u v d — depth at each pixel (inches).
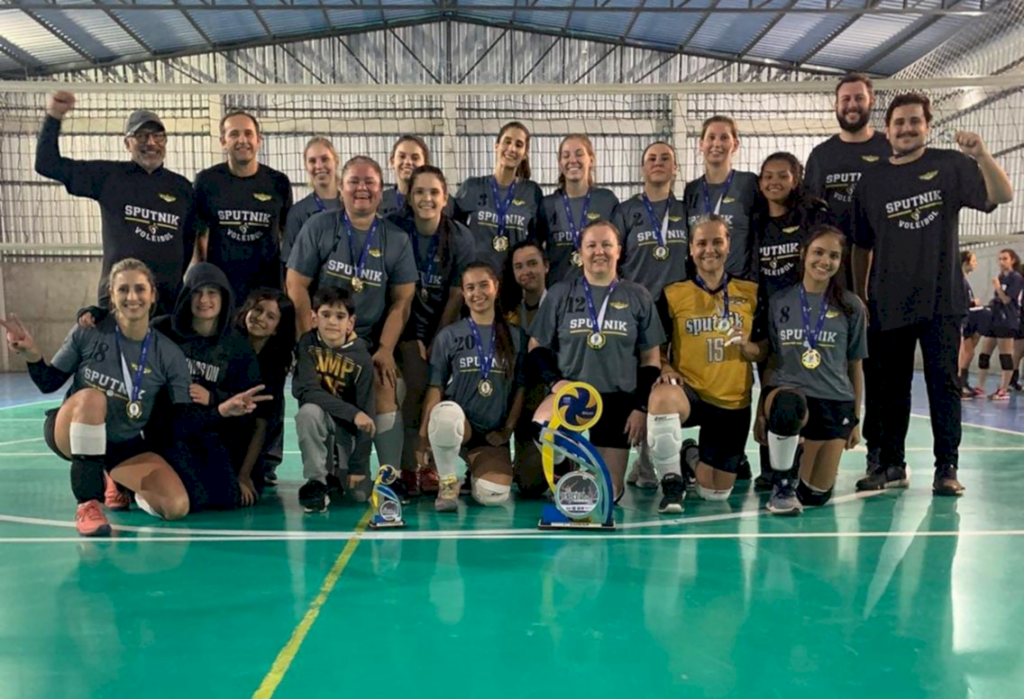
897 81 261.4
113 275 152.9
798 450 170.4
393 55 726.5
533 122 658.2
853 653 94.0
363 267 173.8
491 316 175.9
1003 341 401.4
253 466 179.9
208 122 649.0
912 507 165.9
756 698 83.2
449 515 163.2
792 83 266.7
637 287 168.7
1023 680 87.4
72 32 619.2
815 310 167.8
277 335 183.0
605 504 149.4
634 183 662.5
